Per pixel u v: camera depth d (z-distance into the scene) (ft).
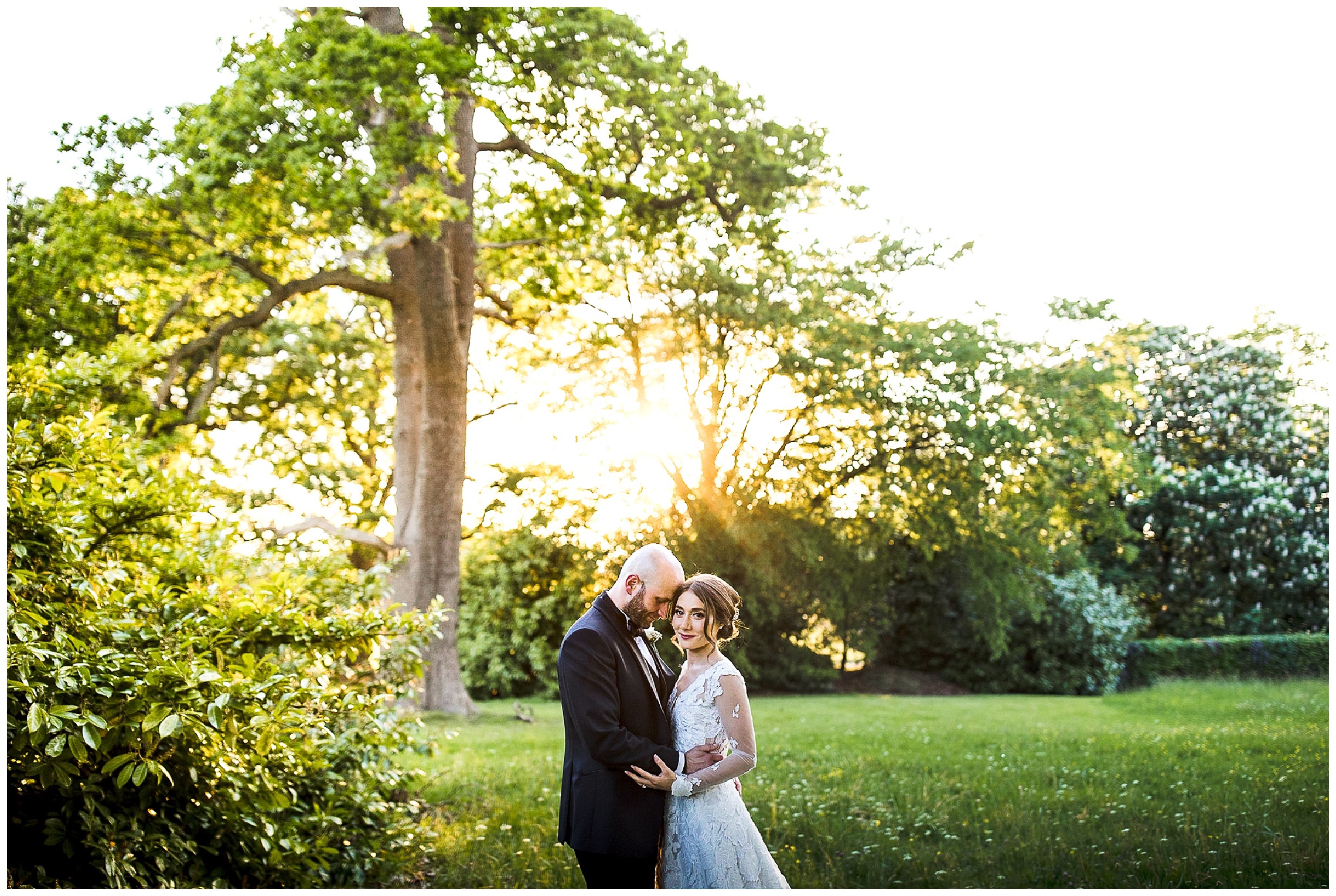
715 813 11.35
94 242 38.45
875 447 56.70
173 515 14.82
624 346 59.41
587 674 11.31
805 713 45.11
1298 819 21.40
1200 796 23.93
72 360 15.67
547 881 17.38
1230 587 64.13
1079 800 23.72
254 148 32.73
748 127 44.27
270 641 14.61
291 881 14.89
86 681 10.83
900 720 41.65
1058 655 59.21
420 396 43.83
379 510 57.47
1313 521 63.41
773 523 58.08
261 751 11.96
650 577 11.96
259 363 54.54
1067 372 57.82
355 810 16.49
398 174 32.89
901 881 17.72
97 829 11.55
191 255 40.52
